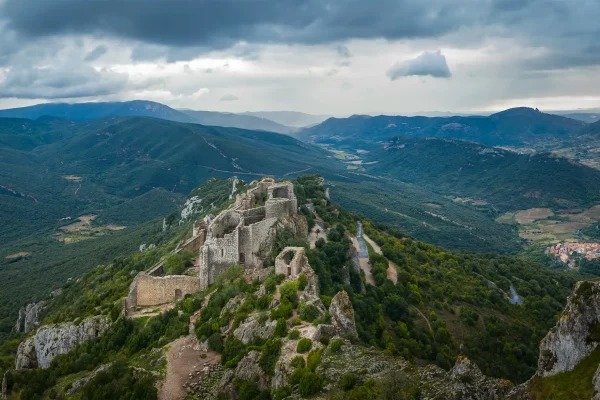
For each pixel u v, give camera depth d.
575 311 43.72
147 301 105.31
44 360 104.31
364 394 49.69
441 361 103.62
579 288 45.06
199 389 69.44
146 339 90.56
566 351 43.09
